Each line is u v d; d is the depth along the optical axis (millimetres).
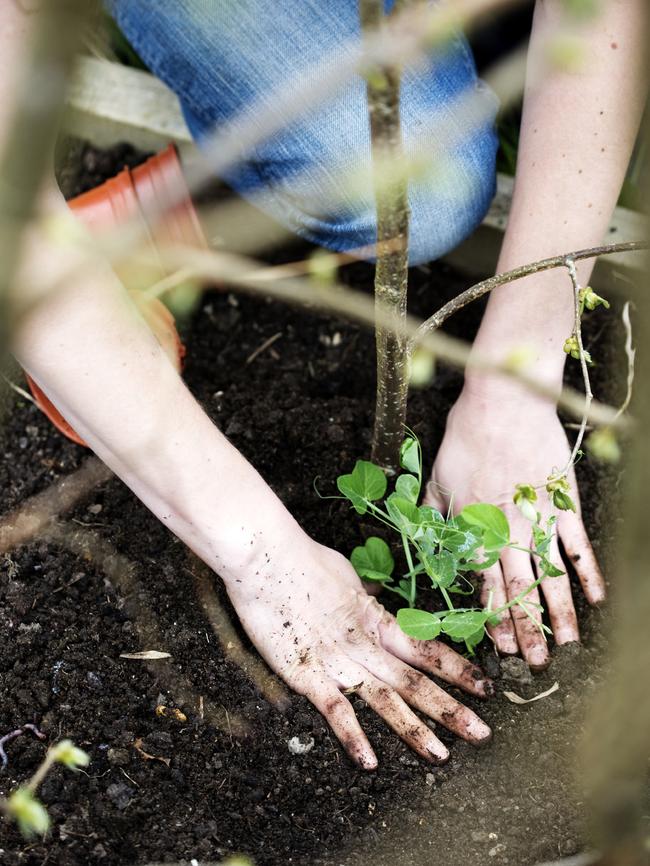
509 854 1358
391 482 1637
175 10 1625
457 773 1435
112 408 1196
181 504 1299
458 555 1415
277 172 1688
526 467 1609
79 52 560
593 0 676
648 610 892
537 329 1557
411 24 720
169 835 1340
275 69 1611
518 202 1565
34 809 1033
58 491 1723
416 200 1646
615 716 977
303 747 1440
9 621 1548
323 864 1346
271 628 1449
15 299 684
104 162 2098
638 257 1770
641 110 1483
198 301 1969
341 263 1955
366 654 1479
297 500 1695
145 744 1429
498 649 1543
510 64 1620
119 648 1537
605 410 1657
